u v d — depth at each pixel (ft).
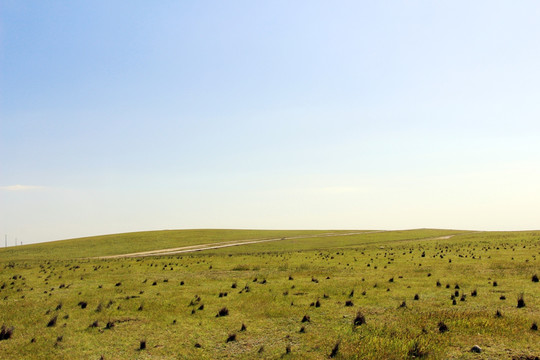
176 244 319.06
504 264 126.93
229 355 52.34
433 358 44.60
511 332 53.01
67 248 307.37
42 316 75.87
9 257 258.78
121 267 165.68
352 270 132.77
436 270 122.62
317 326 63.82
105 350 55.83
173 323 69.62
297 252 221.87
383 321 63.36
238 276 128.16
